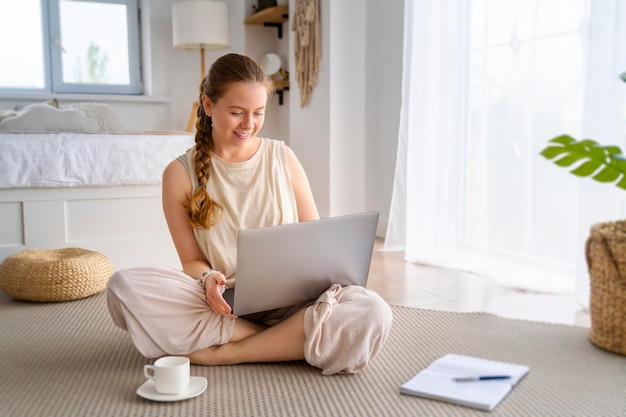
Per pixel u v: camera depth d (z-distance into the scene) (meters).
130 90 5.22
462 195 3.05
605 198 2.27
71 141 2.82
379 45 3.83
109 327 2.15
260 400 1.50
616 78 2.20
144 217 2.97
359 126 4.02
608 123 2.23
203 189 1.73
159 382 1.50
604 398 1.53
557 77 2.53
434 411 1.44
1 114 3.34
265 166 1.81
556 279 2.60
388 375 1.67
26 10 4.88
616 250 1.83
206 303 1.68
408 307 2.37
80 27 5.04
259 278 1.53
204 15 4.62
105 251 2.92
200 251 1.79
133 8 5.16
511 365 1.71
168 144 2.98
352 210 4.04
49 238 2.83
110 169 2.88
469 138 3.01
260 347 1.71
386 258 3.32
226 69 1.66
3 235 2.77
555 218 2.58
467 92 3.01
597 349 1.90
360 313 1.65
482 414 1.43
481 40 2.92
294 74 4.33
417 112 3.26
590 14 2.28
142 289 1.63
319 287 1.68
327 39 3.89
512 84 2.71
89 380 1.65
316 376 1.66
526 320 2.19
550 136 2.57
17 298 2.51
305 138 4.23
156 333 1.64
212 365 1.73
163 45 5.09
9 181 2.73
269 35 5.04
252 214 1.77
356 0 3.92
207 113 1.75
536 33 2.60
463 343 1.95
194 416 1.42
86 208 2.88
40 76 4.96
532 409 1.46
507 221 2.78
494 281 2.80
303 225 1.53
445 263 3.12
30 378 1.67
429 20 3.18
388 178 3.82
